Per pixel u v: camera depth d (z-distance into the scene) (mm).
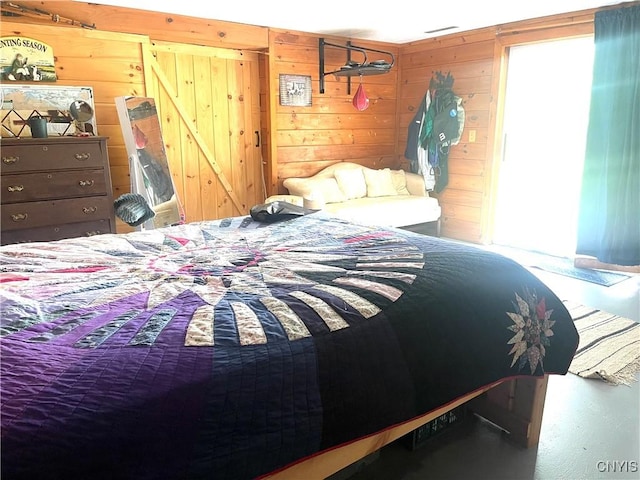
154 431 973
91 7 3566
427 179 5324
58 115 3510
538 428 1925
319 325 1326
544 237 4680
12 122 3348
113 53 3736
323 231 2404
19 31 3330
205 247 2146
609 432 2002
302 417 1180
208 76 4383
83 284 1624
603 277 3945
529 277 1882
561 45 4266
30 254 1971
